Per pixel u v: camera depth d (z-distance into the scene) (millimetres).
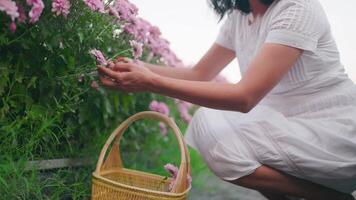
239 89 1646
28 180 1828
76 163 2145
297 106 1860
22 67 1809
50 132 1923
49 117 1890
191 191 2803
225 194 2770
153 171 2818
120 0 2113
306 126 1804
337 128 1790
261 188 1803
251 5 1871
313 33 1714
